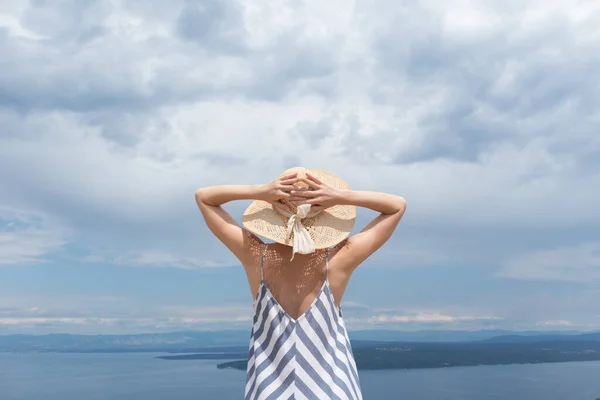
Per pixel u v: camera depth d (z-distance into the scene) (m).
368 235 3.46
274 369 3.37
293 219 3.39
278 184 3.40
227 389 82.19
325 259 3.45
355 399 3.37
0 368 140.88
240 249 3.56
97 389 84.88
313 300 3.41
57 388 87.62
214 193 3.54
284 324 3.39
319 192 3.39
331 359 3.35
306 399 3.28
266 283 3.47
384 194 3.45
